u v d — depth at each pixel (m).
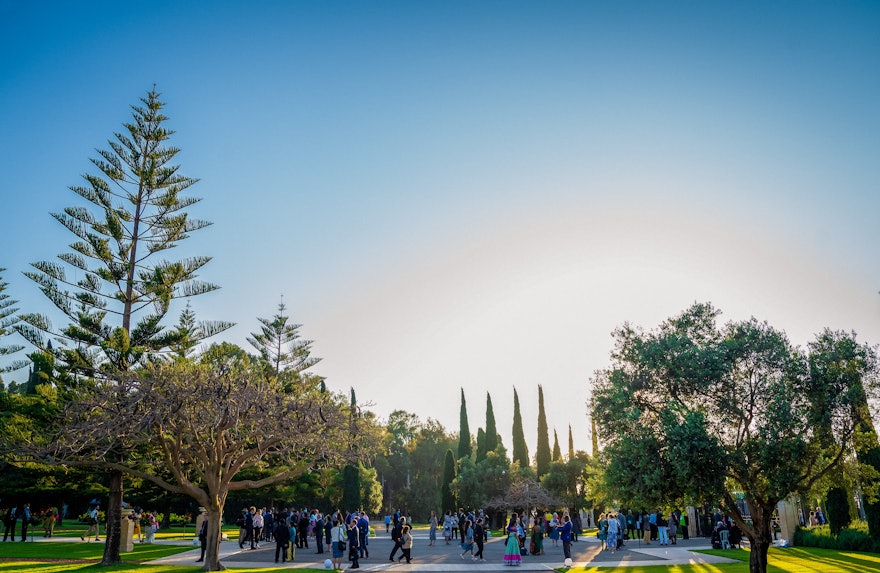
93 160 29.61
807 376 16.33
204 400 20.83
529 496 52.19
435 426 97.94
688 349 17.08
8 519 32.66
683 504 16.97
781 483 15.90
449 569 24.27
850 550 26.14
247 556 27.94
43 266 27.62
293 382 40.78
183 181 31.03
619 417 17.42
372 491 70.88
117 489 24.86
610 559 27.33
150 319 27.98
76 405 21.95
